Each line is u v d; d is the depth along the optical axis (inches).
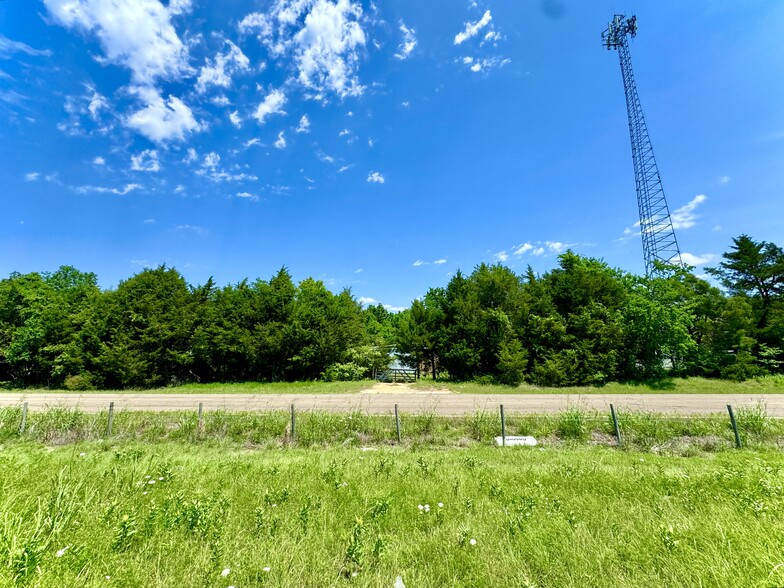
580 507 184.4
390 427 511.2
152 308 1135.0
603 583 117.5
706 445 420.5
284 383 1083.3
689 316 1009.5
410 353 1187.3
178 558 127.0
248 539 143.6
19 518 129.3
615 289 1083.3
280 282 1262.3
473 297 1107.3
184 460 302.2
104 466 245.3
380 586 117.2
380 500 189.5
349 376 1168.2
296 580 118.0
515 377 982.4
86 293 1302.9
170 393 920.9
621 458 344.5
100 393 949.2
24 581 100.5
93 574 111.0
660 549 133.3
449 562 131.7
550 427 497.0
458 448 435.8
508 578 121.5
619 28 1359.5
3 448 383.6
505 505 187.8
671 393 844.6
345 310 1242.6
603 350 987.9
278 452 393.4
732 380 973.8
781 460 323.0
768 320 1176.8
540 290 1140.5
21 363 1235.9
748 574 113.3
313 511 175.8
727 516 159.8
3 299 1259.8
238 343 1157.7
